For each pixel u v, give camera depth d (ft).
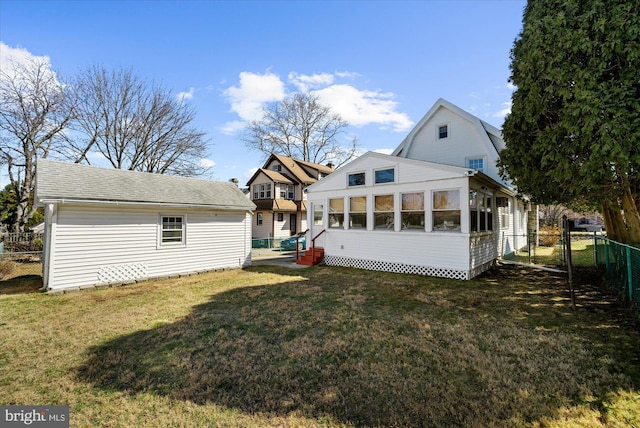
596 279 28.17
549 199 28.48
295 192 86.53
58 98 63.46
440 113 49.49
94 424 8.66
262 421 8.67
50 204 25.57
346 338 14.80
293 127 101.76
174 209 33.19
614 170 22.27
